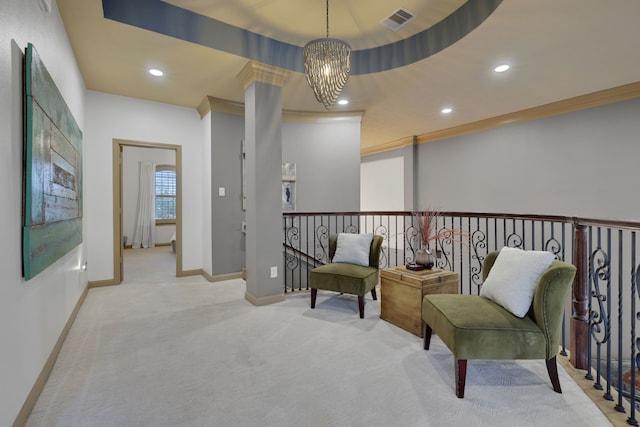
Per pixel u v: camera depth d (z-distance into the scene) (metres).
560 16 2.43
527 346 1.75
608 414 1.61
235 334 2.60
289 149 4.82
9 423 1.40
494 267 2.16
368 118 5.23
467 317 1.84
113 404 1.69
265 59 3.25
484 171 5.44
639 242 3.89
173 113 4.57
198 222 4.80
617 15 2.41
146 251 7.40
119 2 2.55
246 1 2.70
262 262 3.36
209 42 2.93
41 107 1.79
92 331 2.66
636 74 3.51
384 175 7.53
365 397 1.75
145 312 3.13
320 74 2.42
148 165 8.23
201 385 1.87
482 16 2.54
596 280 1.93
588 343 2.04
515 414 1.61
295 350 2.32
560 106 4.41
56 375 1.97
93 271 4.06
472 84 3.78
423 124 5.60
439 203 6.20
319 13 2.86
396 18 2.94
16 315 1.50
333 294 3.77
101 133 4.07
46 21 2.06
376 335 2.58
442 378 1.95
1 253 1.35
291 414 1.61
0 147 1.37
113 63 3.26
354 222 5.18
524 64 3.27
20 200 1.57
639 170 3.82
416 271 2.81
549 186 4.62
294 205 4.84
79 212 3.11
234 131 4.56
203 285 4.19
